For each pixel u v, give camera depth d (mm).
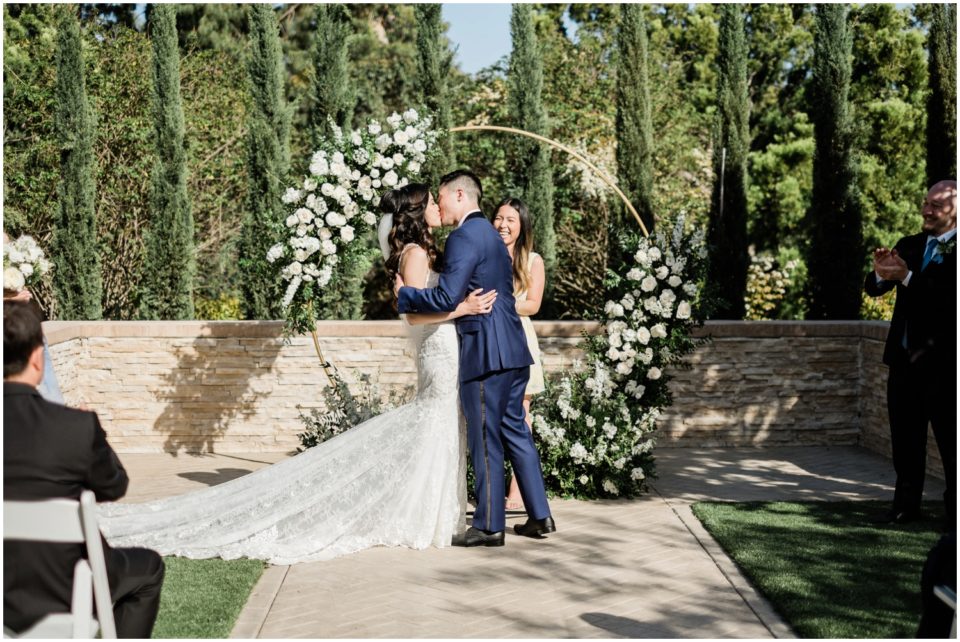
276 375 8141
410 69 21359
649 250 6754
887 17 17859
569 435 6484
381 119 19781
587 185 13500
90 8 17203
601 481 6430
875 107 17234
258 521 5250
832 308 9984
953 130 8688
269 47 10492
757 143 20922
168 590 4418
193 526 5262
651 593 4477
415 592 4492
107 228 12812
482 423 5332
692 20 21875
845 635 3818
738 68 11070
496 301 5383
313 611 4215
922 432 5609
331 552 5121
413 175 6934
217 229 14477
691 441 8352
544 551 5195
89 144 10547
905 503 5645
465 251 5219
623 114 11086
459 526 5363
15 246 6305
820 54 9914
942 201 5285
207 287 14531
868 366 8195
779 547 5086
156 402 8141
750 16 21250
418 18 11297
